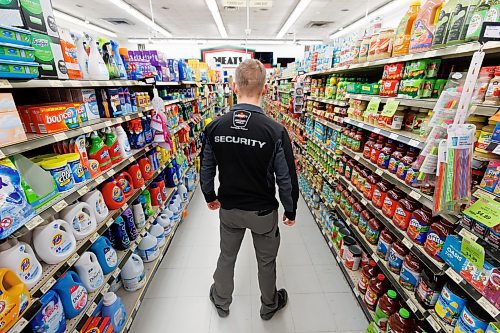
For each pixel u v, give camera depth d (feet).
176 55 51.24
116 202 6.15
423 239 4.94
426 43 4.56
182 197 11.60
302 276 8.20
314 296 7.44
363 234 7.57
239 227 5.86
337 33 43.50
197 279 8.11
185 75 13.42
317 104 11.66
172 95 11.29
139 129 7.77
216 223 11.35
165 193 9.69
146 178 8.02
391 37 5.94
